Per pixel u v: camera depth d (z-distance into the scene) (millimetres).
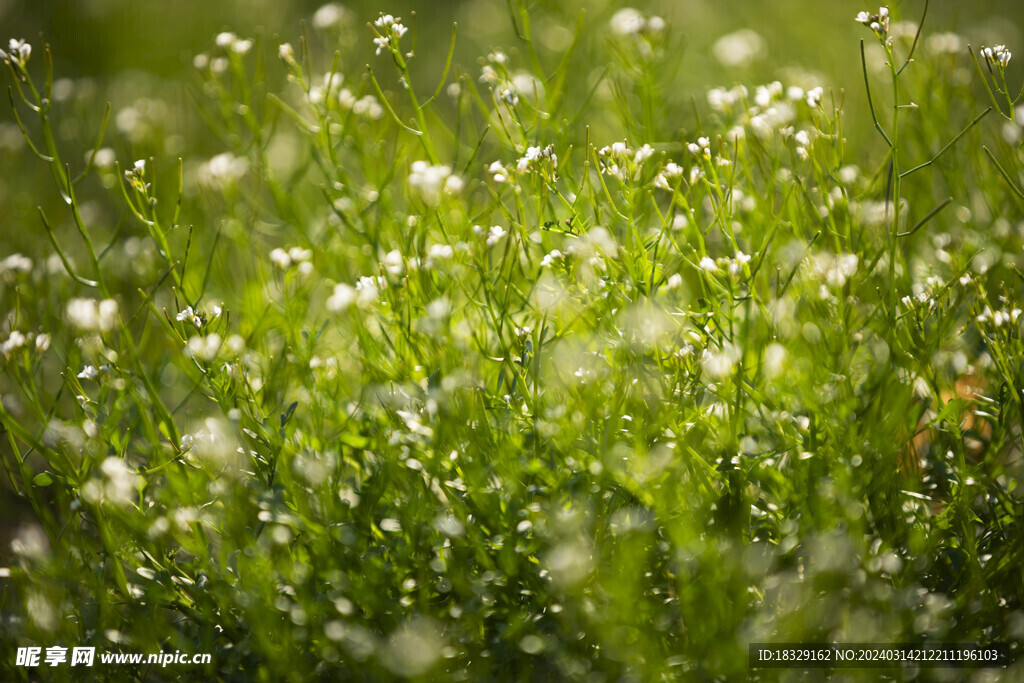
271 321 1395
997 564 1284
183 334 1330
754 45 1544
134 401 1318
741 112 1436
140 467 1321
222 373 1314
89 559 1303
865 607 1277
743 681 1271
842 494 1276
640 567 1275
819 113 1354
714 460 1303
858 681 1271
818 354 1306
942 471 1293
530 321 1325
